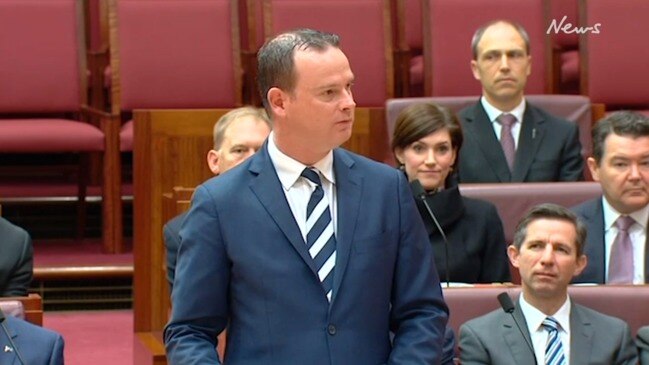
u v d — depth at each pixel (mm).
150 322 8953
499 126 10242
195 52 12023
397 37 13406
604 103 12297
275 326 4480
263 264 4508
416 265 4676
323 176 4648
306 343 4465
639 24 12320
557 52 12961
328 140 4492
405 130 8086
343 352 4473
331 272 4551
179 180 9406
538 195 8430
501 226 8086
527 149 10148
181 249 4645
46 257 11328
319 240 4574
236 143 7371
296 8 12133
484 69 10211
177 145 9430
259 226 4547
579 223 6672
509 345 6484
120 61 11859
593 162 7992
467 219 8008
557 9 13219
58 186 13039
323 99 4438
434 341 4605
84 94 12062
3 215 12547
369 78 12156
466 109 10359
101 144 11570
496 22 10328
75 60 12039
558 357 6477
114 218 11562
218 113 9477
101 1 12688
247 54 12883
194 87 12000
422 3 12188
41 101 11945
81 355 9227
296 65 4434
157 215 9242
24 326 5941
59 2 12062
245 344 4496
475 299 6832
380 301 4582
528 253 6559
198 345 4531
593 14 12312
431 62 12109
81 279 10773
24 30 11953
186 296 4551
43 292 10734
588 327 6574
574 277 7867
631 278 7801
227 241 4539
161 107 11945
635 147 7762
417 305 4656
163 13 12008
